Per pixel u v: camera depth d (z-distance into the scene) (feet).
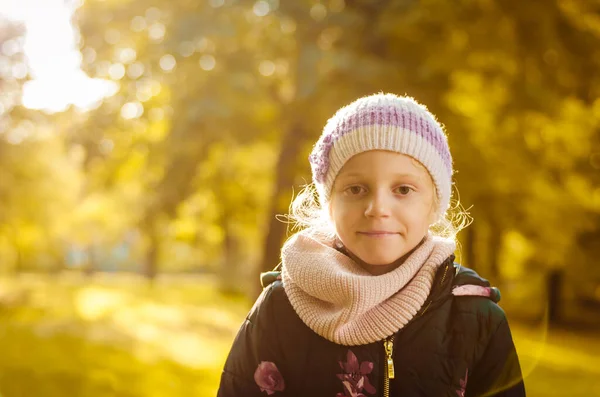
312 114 29.94
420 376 5.29
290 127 34.55
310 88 28.68
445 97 31.22
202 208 55.98
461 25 29.14
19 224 96.68
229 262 90.33
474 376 5.40
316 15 29.84
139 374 27.25
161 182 41.34
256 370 5.75
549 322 57.72
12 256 152.76
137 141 41.78
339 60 28.27
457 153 34.14
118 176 45.14
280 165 38.09
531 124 37.09
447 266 5.48
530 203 49.03
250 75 33.50
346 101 28.60
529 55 30.60
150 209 42.09
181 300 78.18
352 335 5.26
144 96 39.24
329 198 5.69
